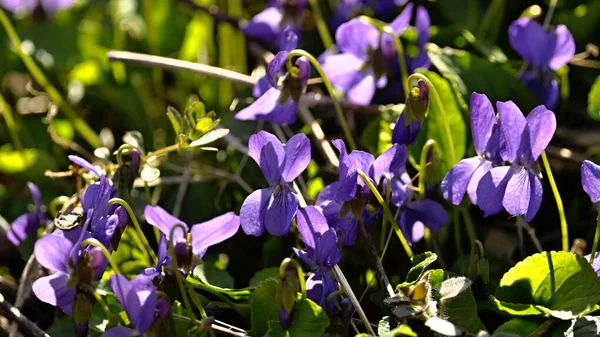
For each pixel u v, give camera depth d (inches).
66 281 16.5
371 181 17.2
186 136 17.8
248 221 16.8
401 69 19.3
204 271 18.2
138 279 16.4
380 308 18.0
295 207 16.8
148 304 16.2
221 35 22.3
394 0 22.3
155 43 22.4
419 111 17.4
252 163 19.7
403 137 17.5
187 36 22.7
